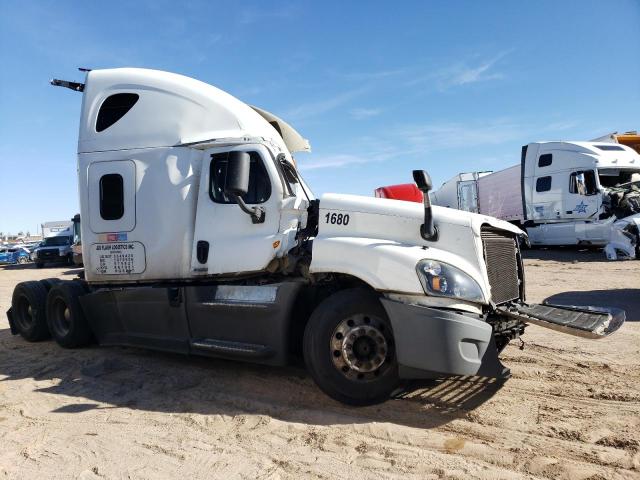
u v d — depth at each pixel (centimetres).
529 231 1928
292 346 491
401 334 414
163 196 573
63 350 705
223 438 387
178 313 554
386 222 462
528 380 493
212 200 558
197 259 554
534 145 1888
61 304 720
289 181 552
